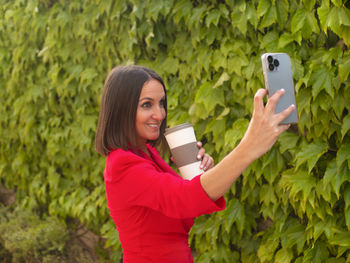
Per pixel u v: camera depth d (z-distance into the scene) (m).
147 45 2.71
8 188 4.05
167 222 1.30
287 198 2.19
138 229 1.29
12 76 3.60
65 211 3.44
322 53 2.00
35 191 3.73
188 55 2.49
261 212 2.44
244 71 2.24
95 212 3.16
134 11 2.54
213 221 2.52
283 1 2.04
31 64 3.54
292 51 2.05
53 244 3.21
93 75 3.04
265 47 2.11
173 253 1.32
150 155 1.57
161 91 1.29
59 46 3.21
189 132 1.43
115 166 1.19
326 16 1.85
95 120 3.16
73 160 3.37
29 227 3.46
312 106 1.97
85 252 3.41
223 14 2.24
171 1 2.43
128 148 1.28
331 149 2.03
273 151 2.21
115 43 2.89
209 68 2.43
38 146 3.65
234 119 2.37
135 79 1.24
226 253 2.51
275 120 0.92
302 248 2.15
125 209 1.25
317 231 2.03
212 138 2.49
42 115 3.52
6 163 3.98
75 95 3.26
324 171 2.08
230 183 0.98
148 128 1.28
